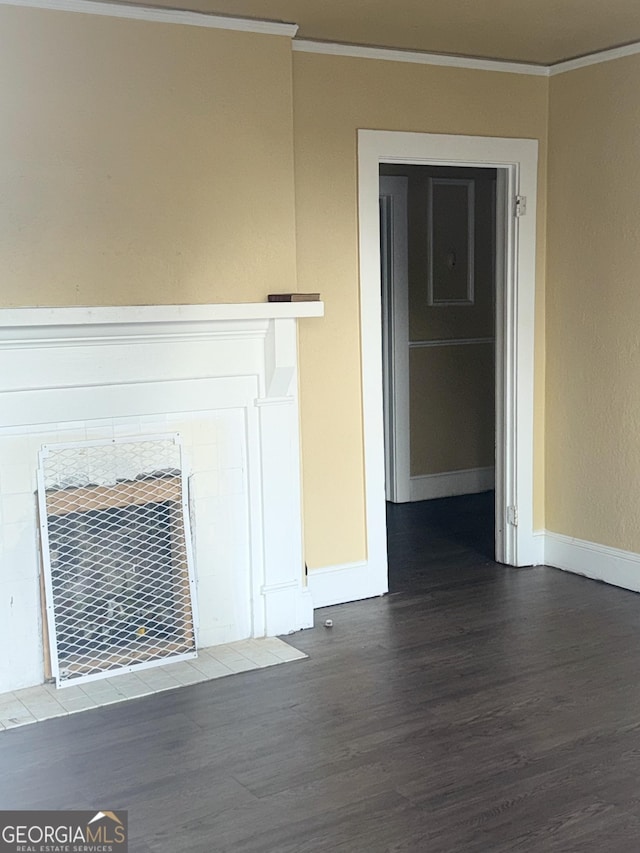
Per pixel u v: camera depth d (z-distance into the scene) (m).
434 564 5.05
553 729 3.13
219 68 3.66
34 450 3.44
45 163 3.35
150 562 3.70
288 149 3.86
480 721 3.20
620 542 4.59
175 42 3.56
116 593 3.65
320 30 3.92
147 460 3.65
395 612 4.31
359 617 4.25
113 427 3.58
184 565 3.75
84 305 3.47
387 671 3.64
